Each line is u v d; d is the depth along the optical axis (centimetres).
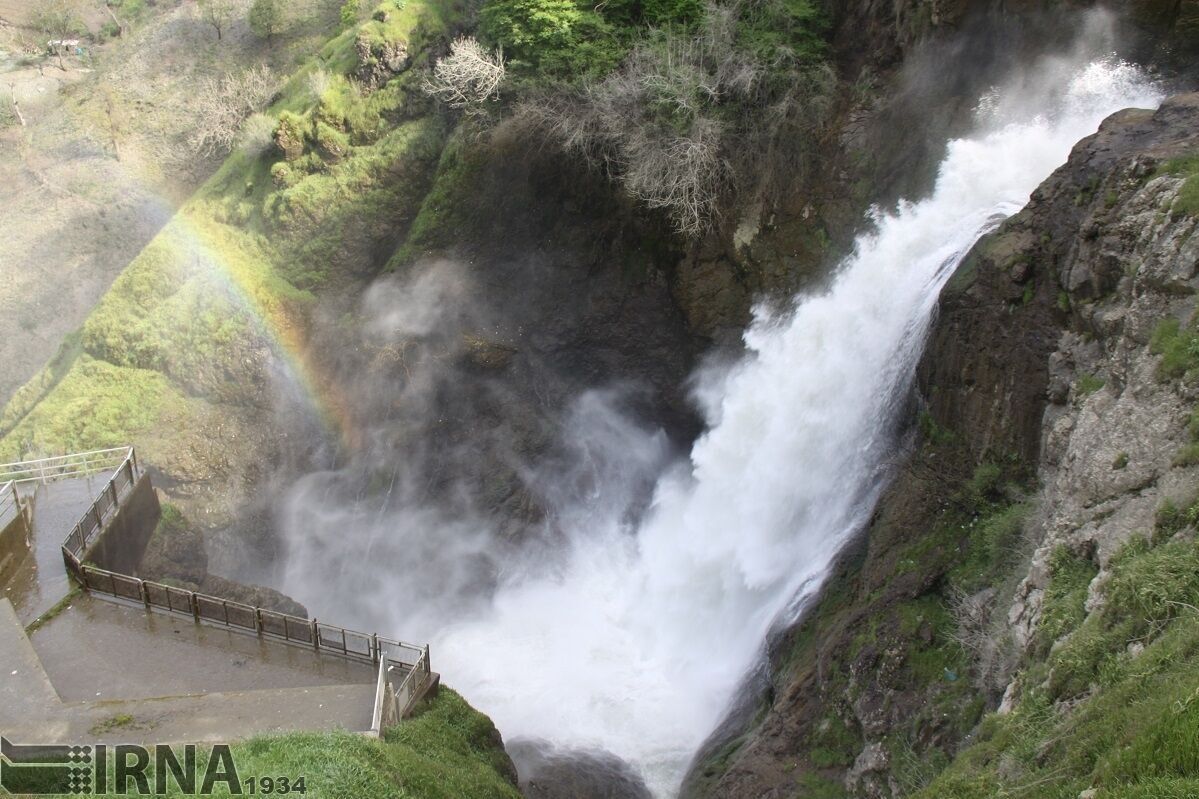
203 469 3469
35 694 1611
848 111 2966
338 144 3697
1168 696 977
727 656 2588
